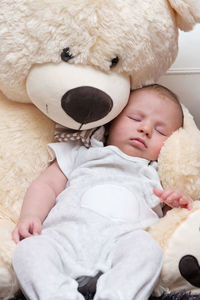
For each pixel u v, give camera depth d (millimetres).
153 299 843
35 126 1082
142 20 945
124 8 924
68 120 969
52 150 1089
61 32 907
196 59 1322
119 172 1082
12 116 1073
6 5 934
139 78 1070
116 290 716
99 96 927
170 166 1050
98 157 1089
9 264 816
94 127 1032
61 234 905
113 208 960
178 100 1213
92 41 912
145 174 1085
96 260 856
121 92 992
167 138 1124
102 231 907
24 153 1052
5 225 944
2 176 1023
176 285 854
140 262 778
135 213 979
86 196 990
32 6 903
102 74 949
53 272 760
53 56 921
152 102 1130
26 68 957
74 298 708
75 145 1138
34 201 1002
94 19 896
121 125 1119
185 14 1016
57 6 891
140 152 1107
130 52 957
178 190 997
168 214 953
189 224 880
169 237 873
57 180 1074
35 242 827
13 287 817
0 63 974
